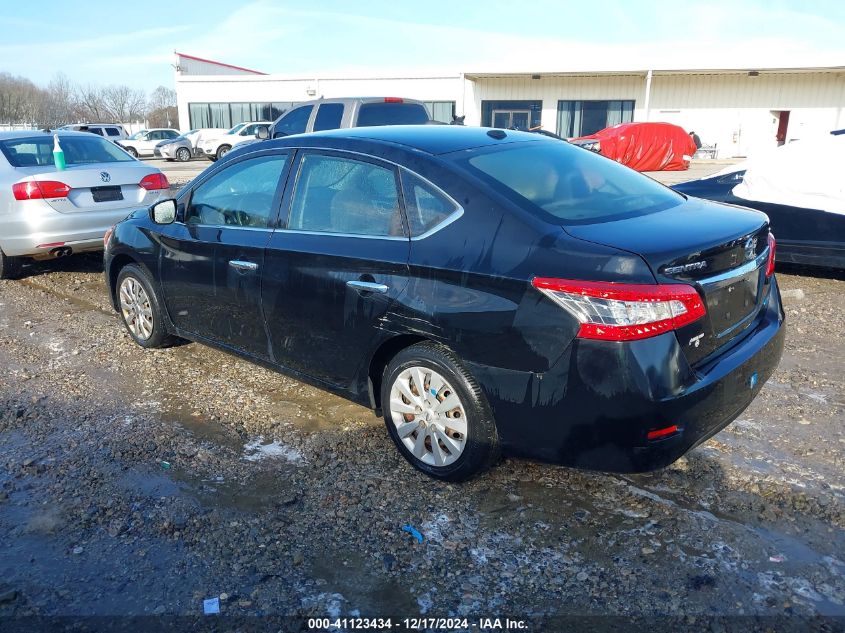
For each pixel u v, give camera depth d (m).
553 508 3.16
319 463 3.58
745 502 3.17
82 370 4.91
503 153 3.51
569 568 2.76
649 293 2.58
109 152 8.01
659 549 2.86
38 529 3.03
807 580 2.66
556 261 2.75
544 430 2.85
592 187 3.41
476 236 3.01
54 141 7.23
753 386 3.10
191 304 4.55
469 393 3.06
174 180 18.45
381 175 3.43
